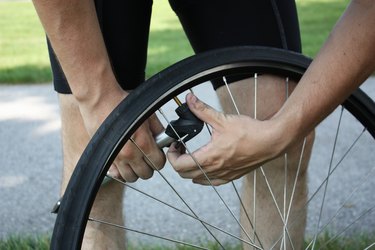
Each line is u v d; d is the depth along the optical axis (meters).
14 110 4.32
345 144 3.41
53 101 4.50
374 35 1.25
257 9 1.49
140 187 3.00
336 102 1.32
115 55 1.44
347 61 1.27
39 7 1.23
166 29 7.16
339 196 2.79
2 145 3.66
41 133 3.87
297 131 1.33
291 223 1.64
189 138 1.35
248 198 1.65
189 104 1.33
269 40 1.51
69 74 1.30
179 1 1.53
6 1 10.70
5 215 2.75
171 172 3.17
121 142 1.30
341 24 1.30
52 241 1.32
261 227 1.65
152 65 5.20
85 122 1.36
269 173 1.61
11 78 5.04
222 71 1.37
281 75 1.46
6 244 2.31
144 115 1.31
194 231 2.54
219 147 1.33
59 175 3.22
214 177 1.40
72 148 1.52
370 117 1.50
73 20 1.24
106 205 1.55
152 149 1.37
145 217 2.68
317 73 1.30
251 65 1.39
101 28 1.42
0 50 6.31
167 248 2.27
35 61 5.70
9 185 3.10
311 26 6.68
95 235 1.56
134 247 2.29
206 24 1.52
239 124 1.31
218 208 2.76
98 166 1.30
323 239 2.21
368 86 4.34
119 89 1.35
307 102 1.30
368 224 2.47
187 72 1.34
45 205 2.87
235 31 1.50
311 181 2.96
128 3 1.43
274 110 1.50
